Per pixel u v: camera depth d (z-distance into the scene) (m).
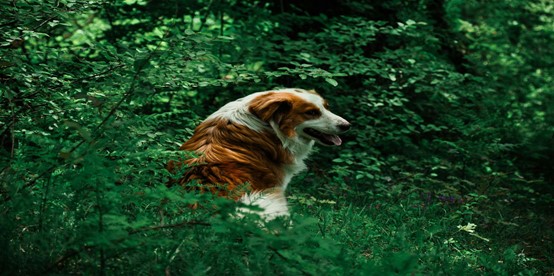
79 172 3.63
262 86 9.00
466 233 6.16
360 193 7.25
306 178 7.92
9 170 3.82
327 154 8.74
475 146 8.92
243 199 4.62
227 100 9.21
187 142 5.65
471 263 4.93
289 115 5.88
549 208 8.41
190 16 9.85
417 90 9.18
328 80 6.13
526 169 10.55
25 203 3.38
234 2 10.13
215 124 5.64
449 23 12.02
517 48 13.92
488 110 10.97
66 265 3.27
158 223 3.96
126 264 3.29
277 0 10.39
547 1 14.30
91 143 3.53
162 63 4.85
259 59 8.68
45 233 3.40
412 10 10.69
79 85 5.15
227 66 5.96
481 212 7.09
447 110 10.08
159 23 9.22
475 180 8.53
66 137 5.15
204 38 4.63
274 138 5.78
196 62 5.02
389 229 5.68
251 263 3.38
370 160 8.56
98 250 3.21
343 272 3.28
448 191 7.46
